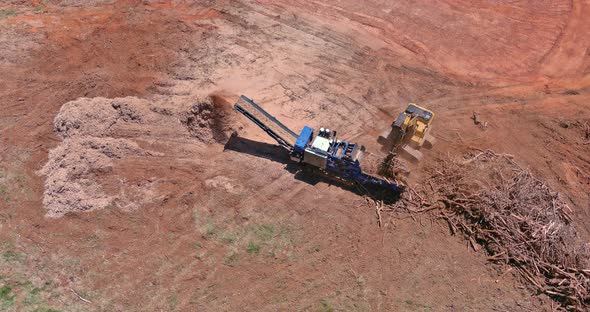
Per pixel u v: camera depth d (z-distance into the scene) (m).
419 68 22.89
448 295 15.20
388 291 15.25
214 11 25.70
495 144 19.69
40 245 15.86
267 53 23.33
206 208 17.11
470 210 17.03
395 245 16.38
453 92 21.86
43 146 18.80
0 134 19.17
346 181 18.12
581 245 15.95
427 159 19.00
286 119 20.11
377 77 22.42
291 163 18.73
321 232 16.64
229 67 22.48
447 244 16.45
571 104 21.34
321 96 21.38
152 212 16.89
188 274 15.41
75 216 16.61
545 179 18.39
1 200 17.02
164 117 19.42
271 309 14.73
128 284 15.09
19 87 21.11
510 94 21.78
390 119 20.56
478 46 24.14
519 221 16.44
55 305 14.51
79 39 23.55
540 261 15.62
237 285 15.22
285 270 15.62
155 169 18.11
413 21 25.59
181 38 23.88
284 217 17.00
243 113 18.89
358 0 26.92
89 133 18.70
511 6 26.61
